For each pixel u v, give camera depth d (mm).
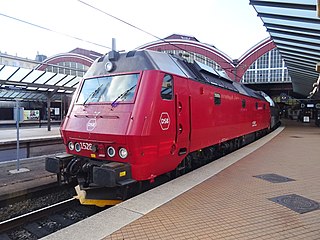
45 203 6973
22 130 20094
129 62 6340
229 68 36125
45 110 34594
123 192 5742
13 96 24672
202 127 7898
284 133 20969
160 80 5879
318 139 16109
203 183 6070
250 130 14695
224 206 4617
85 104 6457
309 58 16062
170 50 37062
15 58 13000
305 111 43688
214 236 3537
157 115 5684
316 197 5137
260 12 11055
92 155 5965
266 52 35375
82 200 5918
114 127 5520
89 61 39656
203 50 36281
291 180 6395
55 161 6223
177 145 6500
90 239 3449
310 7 8984
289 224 3910
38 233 5336
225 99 10094
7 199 6477
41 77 15109
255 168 7695
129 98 5742
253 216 4195
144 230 3703
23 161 10133
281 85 36781
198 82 7691
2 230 5258
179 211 4383
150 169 5660
